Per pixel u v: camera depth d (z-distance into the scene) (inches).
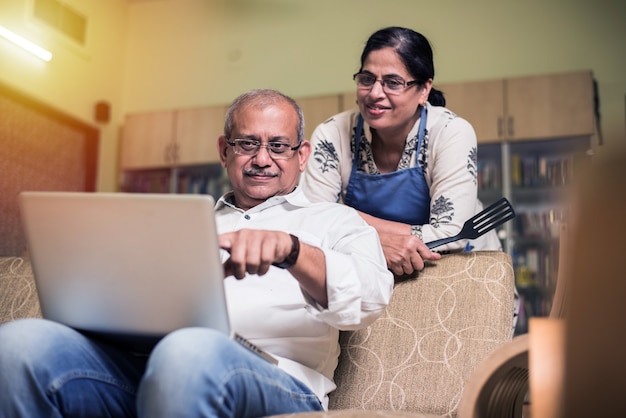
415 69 72.3
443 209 71.3
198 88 216.2
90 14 206.8
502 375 38.7
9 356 43.9
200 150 203.2
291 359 53.2
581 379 21.2
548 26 186.1
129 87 222.8
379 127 74.0
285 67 208.1
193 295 42.5
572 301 21.1
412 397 57.2
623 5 181.5
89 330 47.5
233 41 215.2
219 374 40.4
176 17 222.4
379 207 79.0
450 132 73.8
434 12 195.5
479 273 61.7
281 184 62.0
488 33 190.2
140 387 40.3
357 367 59.9
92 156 207.6
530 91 176.1
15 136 180.7
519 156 180.4
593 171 20.1
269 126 61.2
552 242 174.1
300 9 209.3
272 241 45.1
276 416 42.0
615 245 19.9
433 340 59.4
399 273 62.9
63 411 45.3
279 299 53.7
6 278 72.6
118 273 43.8
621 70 179.3
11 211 179.6
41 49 177.3
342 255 50.0
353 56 201.6
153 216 41.6
